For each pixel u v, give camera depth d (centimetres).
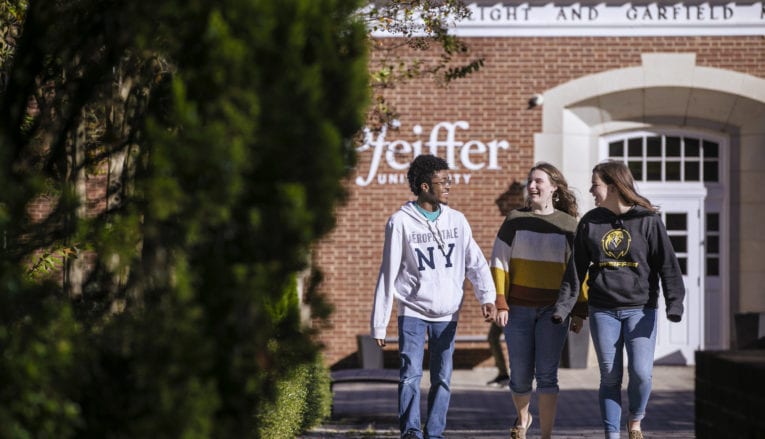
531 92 1700
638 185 1753
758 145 1728
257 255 366
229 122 353
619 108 1725
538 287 763
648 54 1698
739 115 1727
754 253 1734
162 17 384
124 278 461
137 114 496
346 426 1053
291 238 366
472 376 1603
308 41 376
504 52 1698
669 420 1068
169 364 359
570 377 1557
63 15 463
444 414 742
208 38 358
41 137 496
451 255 743
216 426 370
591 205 1723
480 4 1692
